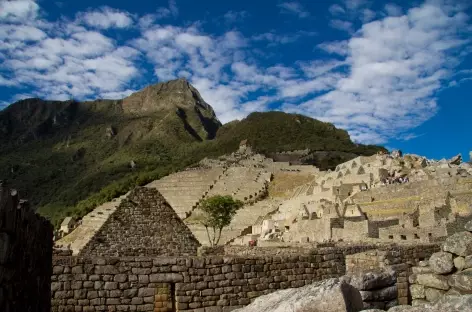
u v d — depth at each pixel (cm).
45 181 19312
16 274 798
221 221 6888
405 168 7281
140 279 1416
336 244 2972
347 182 7512
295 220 6512
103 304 1370
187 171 14488
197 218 9612
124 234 2547
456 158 7281
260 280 1554
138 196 2653
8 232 727
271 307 895
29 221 914
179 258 1471
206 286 1473
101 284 1380
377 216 4922
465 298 822
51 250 1318
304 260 1672
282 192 11538
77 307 1345
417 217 4247
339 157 17612
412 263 1862
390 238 3769
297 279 1634
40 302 1100
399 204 5119
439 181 5122
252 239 6366
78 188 16200
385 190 5784
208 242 7581
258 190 11725
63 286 1349
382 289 1170
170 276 1445
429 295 1296
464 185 4828
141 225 2600
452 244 1256
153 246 2577
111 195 11081
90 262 1389
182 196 11800
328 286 844
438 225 3522
